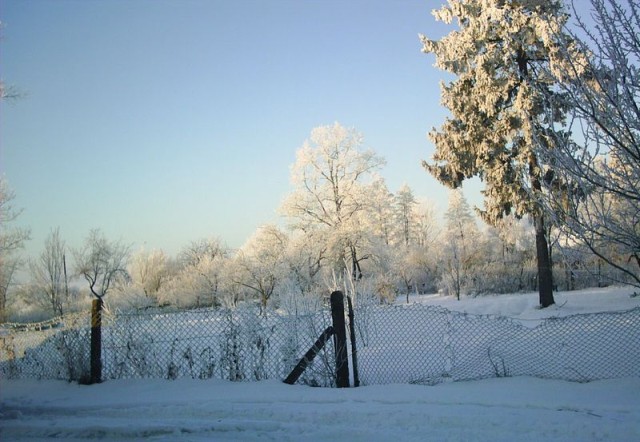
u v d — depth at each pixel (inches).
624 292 938.7
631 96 217.9
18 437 243.1
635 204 223.5
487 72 856.9
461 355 301.1
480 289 1537.9
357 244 1354.6
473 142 928.3
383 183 1469.0
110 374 343.3
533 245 1750.7
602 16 221.1
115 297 1711.4
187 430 231.1
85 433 241.1
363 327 362.0
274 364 314.5
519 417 213.6
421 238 2536.9
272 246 1444.4
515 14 791.7
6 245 1208.8
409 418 222.5
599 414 212.2
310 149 1429.6
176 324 336.8
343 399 259.3
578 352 283.7
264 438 216.1
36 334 377.1
